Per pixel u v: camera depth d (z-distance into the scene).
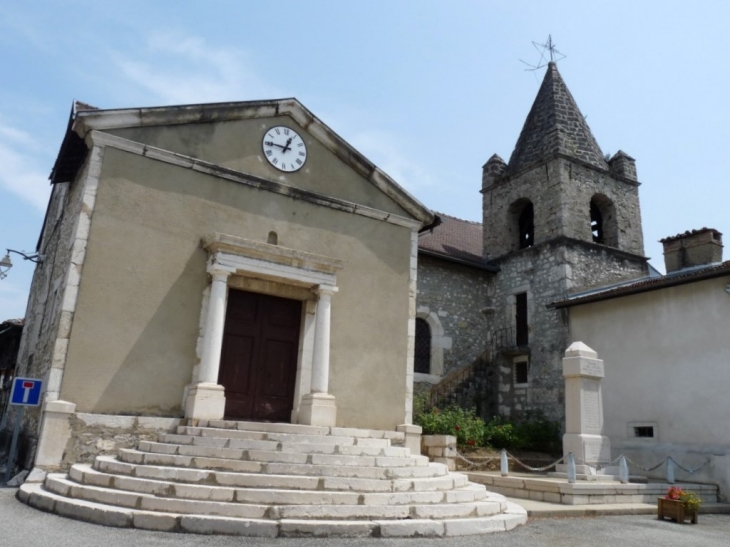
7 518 5.74
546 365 15.81
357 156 11.38
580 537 6.61
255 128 10.56
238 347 9.81
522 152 19.23
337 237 10.94
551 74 19.94
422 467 7.55
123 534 5.30
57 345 8.14
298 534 5.61
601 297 14.12
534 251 17.25
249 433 7.82
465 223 22.25
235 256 9.41
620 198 18.42
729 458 11.06
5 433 11.81
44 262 12.53
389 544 5.55
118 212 8.93
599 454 10.53
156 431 8.52
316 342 9.97
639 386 13.23
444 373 16.50
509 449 14.08
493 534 6.44
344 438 8.16
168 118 9.64
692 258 14.24
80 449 8.01
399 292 11.40
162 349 8.89
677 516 8.37
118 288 8.71
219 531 5.54
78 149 9.97
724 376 11.63
